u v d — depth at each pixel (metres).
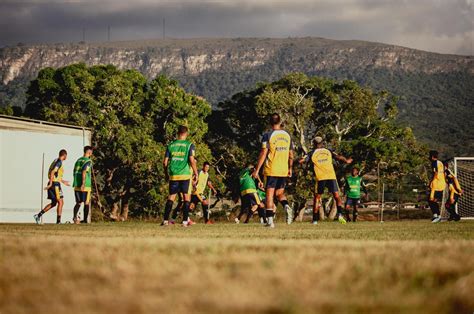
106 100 107.12
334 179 40.03
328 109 129.12
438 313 6.48
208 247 12.65
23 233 21.88
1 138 51.00
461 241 15.95
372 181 123.44
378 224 37.84
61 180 40.34
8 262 10.12
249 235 21.41
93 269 9.30
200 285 7.82
